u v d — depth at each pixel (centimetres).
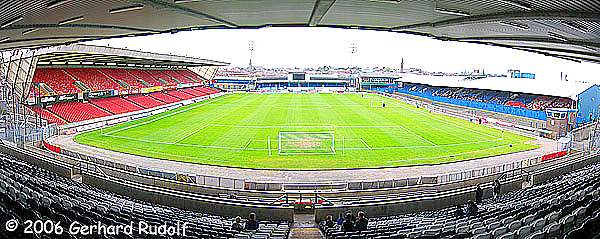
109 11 1327
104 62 6169
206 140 3538
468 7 1150
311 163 2717
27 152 2461
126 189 1791
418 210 1630
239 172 2494
